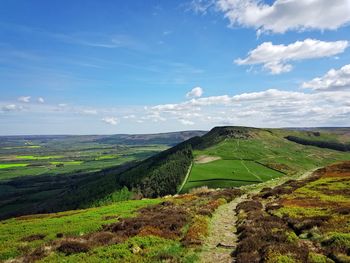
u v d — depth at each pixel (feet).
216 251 80.79
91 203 524.93
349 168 316.81
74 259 76.38
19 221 183.32
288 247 71.97
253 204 157.07
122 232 101.86
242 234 92.73
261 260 67.15
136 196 510.17
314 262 62.95
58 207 560.20
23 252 94.12
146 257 74.95
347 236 75.31
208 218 127.85
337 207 127.44
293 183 253.85
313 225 95.20
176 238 93.30
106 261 72.13
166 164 626.23
